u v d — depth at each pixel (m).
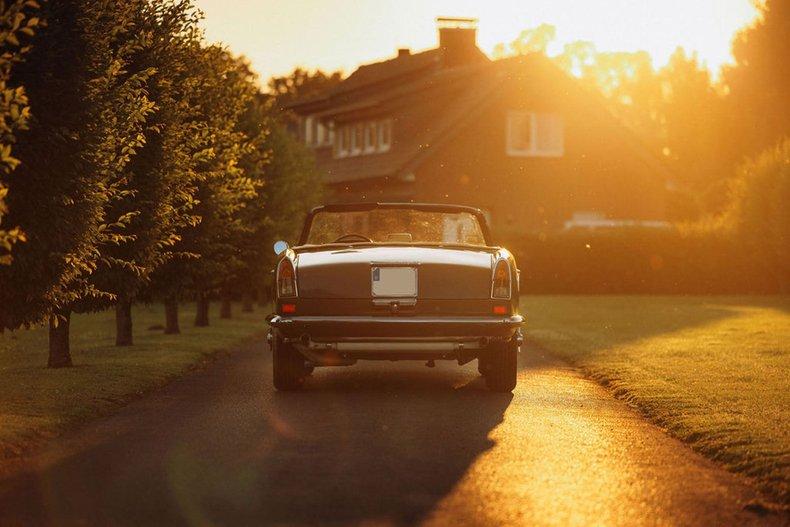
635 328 21.55
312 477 7.07
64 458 7.74
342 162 50.53
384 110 46.56
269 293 36.03
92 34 9.88
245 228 19.53
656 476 7.20
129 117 10.88
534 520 5.98
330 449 8.09
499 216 44.84
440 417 9.77
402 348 11.00
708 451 8.02
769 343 17.36
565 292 41.47
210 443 8.35
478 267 11.09
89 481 6.96
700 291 41.72
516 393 11.71
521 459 7.73
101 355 15.84
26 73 8.94
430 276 11.02
